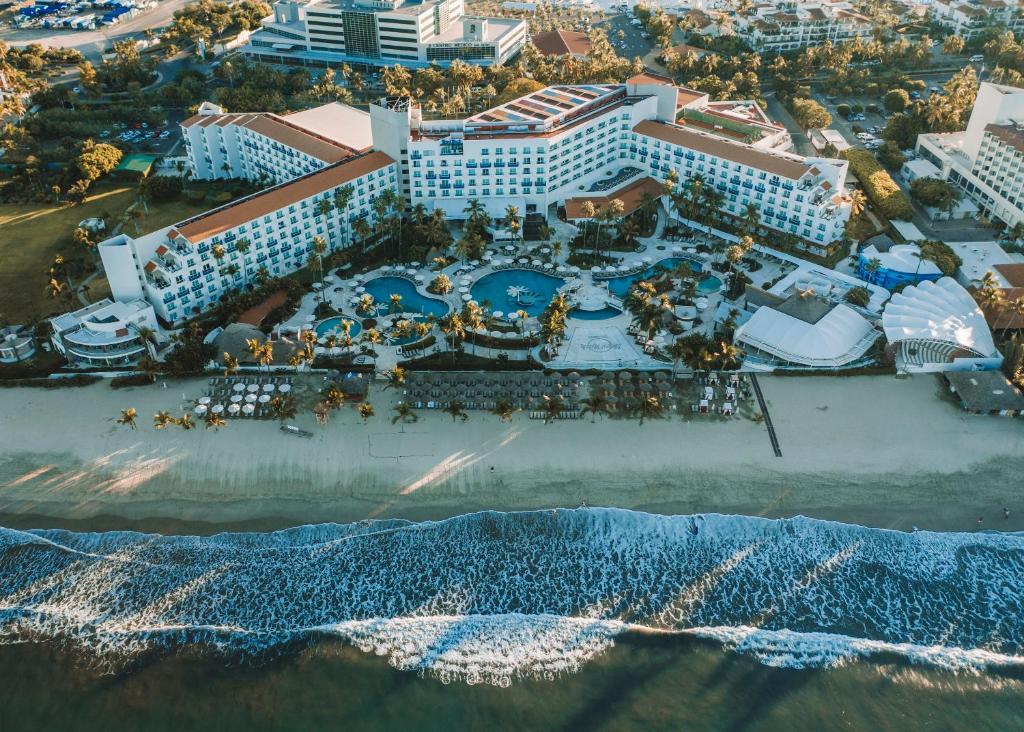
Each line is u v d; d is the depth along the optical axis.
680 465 155.12
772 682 123.06
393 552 140.75
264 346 171.12
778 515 146.50
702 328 190.12
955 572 137.38
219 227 194.25
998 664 125.25
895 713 119.06
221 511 147.50
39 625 129.25
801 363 176.50
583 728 117.06
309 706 119.62
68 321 180.88
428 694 121.50
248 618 130.88
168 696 120.50
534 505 148.25
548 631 129.62
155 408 167.12
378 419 164.50
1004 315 186.75
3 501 148.12
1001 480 152.00
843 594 134.50
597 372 176.00
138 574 136.62
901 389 171.88
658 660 125.81
